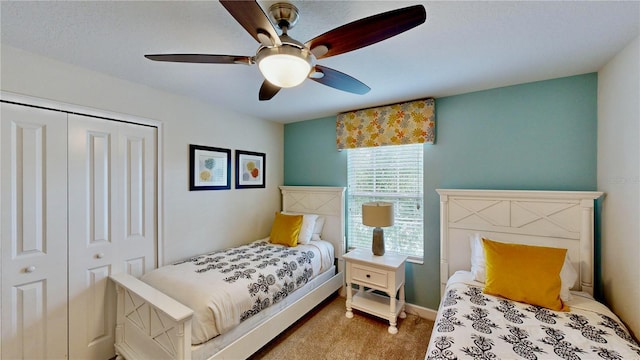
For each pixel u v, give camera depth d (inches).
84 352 78.1
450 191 96.9
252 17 38.8
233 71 80.2
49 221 72.4
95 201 80.9
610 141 71.9
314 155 141.7
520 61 73.0
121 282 77.4
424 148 108.3
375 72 80.4
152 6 49.4
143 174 91.9
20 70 66.7
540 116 87.7
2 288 65.6
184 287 74.3
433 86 92.4
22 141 68.1
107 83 82.1
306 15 52.2
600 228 78.1
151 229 94.0
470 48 65.8
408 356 82.5
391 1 48.0
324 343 89.1
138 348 73.4
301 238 123.2
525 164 90.0
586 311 64.1
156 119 94.3
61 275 74.4
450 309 66.7
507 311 64.0
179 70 79.2
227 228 120.3
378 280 99.3
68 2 47.9
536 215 84.8
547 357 47.9
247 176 130.5
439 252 105.1
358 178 128.3
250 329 78.1
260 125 138.5
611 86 71.4
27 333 68.9
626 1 47.9
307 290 104.9
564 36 60.1
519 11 51.1
